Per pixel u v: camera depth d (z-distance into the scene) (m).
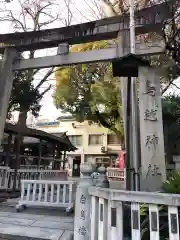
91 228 3.19
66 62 7.23
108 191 2.72
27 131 10.66
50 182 6.40
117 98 15.41
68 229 4.61
